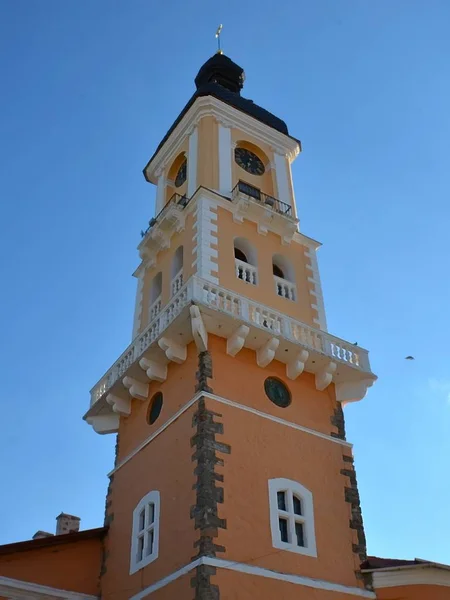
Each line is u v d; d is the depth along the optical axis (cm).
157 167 3347
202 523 1859
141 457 2308
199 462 1981
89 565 2264
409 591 2042
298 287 2747
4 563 2114
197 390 2133
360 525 2189
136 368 2384
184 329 2230
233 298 2291
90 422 2612
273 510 2019
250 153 3170
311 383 2414
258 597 1816
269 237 2805
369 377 2461
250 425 2141
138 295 2961
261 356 2288
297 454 2195
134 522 2191
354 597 2005
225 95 3209
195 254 2552
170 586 1872
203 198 2688
